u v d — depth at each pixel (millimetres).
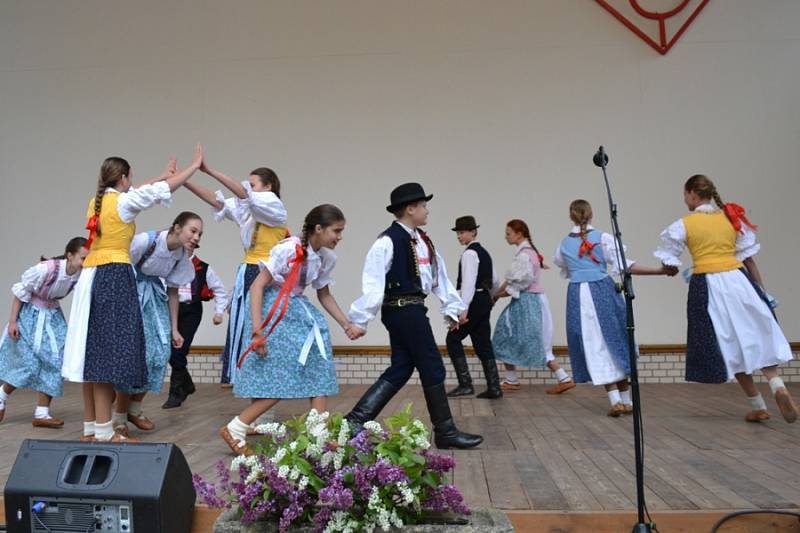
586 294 4453
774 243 6363
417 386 6379
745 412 4512
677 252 4234
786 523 2246
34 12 7219
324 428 2123
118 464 2070
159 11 7074
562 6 6648
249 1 6973
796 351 6242
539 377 6367
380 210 6723
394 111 6758
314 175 6805
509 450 3334
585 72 6609
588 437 3672
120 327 3260
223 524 2041
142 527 2010
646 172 6504
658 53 6551
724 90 6488
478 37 6715
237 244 6840
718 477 2729
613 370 4355
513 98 6656
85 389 3566
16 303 4211
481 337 5461
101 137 7078
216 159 6926
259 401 3221
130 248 3615
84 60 7133
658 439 3578
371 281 3307
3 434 3941
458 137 6688
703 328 4109
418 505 2016
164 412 4777
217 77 6973
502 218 6602
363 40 6820
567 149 6590
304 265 3256
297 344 3209
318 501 2008
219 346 6727
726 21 6512
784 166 6414
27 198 7121
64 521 2043
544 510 2301
